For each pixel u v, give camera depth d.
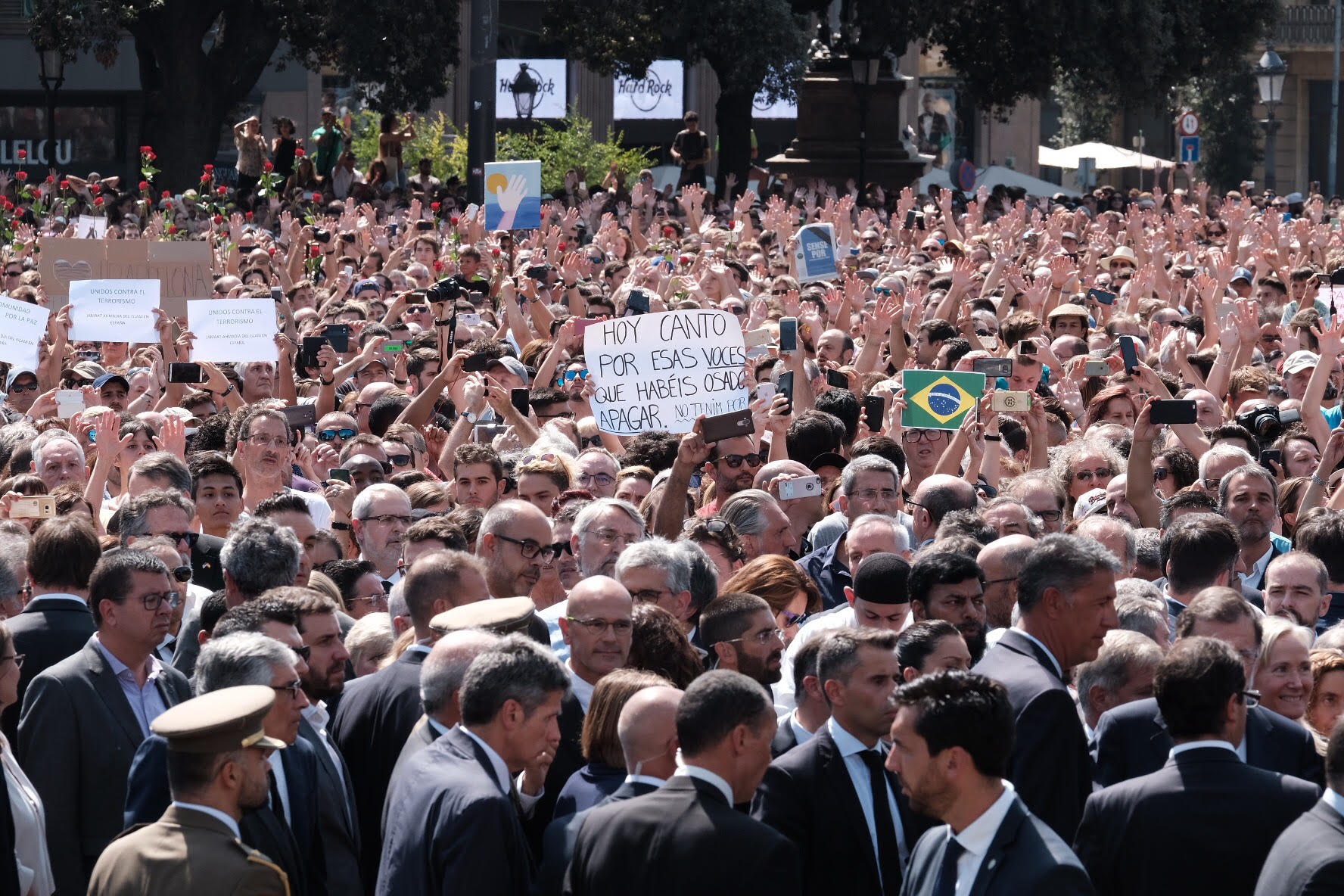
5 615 13.81
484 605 12.06
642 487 18.09
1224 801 10.12
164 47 65.88
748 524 15.71
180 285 29.08
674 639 12.25
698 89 101.88
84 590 13.59
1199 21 82.19
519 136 80.00
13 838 10.70
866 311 28.38
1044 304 32.94
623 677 11.02
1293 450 19.94
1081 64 77.38
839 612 13.52
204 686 10.70
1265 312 32.38
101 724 12.05
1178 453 19.27
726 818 9.76
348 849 11.49
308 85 92.75
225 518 17.23
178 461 17.09
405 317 31.41
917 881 9.52
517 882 10.06
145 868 9.45
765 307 30.23
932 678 9.39
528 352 26.92
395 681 12.16
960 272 29.30
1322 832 9.29
